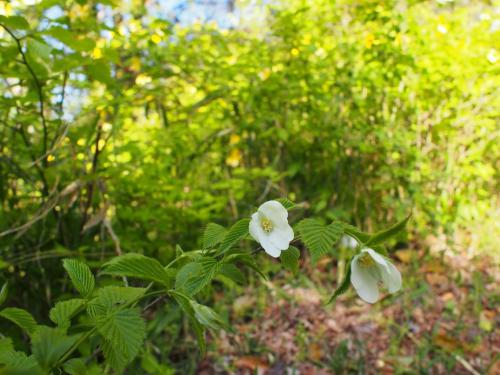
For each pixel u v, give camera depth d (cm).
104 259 240
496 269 351
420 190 360
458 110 355
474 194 386
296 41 353
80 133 239
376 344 284
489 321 297
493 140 357
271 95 352
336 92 366
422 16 384
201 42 349
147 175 283
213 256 90
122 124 286
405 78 358
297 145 378
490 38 352
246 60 356
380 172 362
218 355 279
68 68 197
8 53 192
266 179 366
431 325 297
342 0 369
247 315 314
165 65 324
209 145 350
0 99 218
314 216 367
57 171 229
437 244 377
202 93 382
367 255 84
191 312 84
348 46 361
